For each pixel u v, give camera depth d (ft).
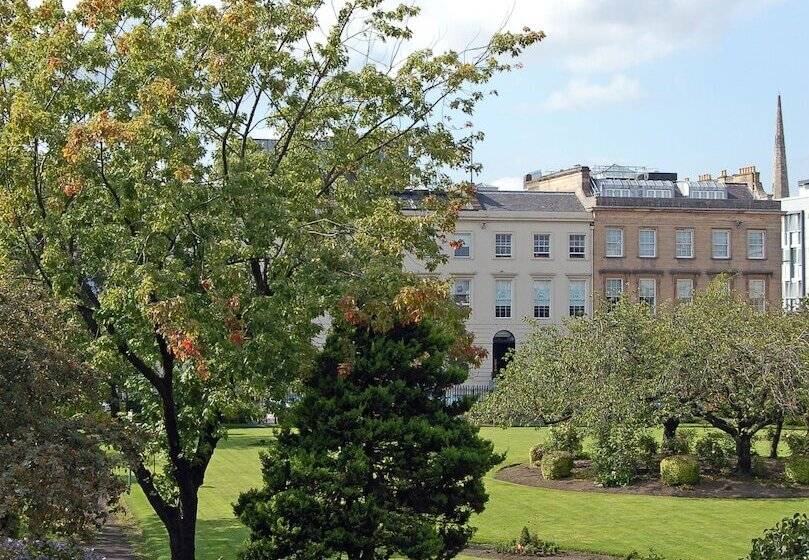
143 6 60.03
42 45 55.31
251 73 59.57
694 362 101.86
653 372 104.58
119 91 55.77
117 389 64.28
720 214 227.61
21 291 50.55
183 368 55.62
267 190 56.59
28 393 48.06
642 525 85.35
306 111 64.44
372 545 55.11
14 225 56.34
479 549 76.38
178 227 53.78
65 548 56.03
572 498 99.71
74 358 51.19
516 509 93.45
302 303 55.83
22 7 56.29
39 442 46.16
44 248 57.11
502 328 219.20
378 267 54.90
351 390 56.44
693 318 110.11
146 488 61.26
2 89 56.49
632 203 224.12
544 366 112.68
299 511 54.39
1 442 46.37
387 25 64.13
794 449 109.81
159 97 51.96
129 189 54.85
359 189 65.57
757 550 51.44
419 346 57.57
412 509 56.90
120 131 49.85
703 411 107.14
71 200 56.65
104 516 49.16
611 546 76.84
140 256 54.39
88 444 47.24
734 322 108.06
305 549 54.85
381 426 54.80
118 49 55.16
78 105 56.29
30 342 47.75
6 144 54.39
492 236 219.61
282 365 54.65
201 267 54.65
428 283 53.42
